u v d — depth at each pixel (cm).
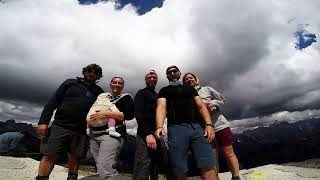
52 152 251
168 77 224
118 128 244
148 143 217
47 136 258
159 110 209
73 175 272
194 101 218
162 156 231
